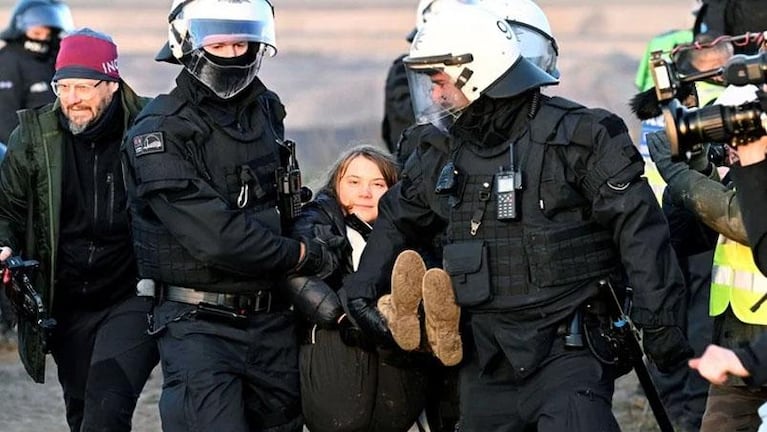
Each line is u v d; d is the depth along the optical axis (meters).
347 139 49.84
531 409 13.96
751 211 11.61
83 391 17.14
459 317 14.18
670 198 14.48
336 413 15.37
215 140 14.95
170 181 14.60
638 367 14.18
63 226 16.55
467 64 13.75
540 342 13.82
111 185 16.52
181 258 15.02
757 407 14.53
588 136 13.61
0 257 15.93
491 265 13.91
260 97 15.47
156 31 91.44
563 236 13.72
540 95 14.02
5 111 26.22
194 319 15.09
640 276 13.43
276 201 15.38
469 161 14.05
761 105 11.46
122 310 16.66
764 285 14.16
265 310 15.28
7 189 16.48
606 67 68.69
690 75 11.88
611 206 13.50
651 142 14.90
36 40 26.25
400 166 16.14
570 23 98.06
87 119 16.22
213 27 14.65
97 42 16.28
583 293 13.82
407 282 14.21
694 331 19.91
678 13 98.12
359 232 15.88
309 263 15.15
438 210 14.37
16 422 23.05
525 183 13.77
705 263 19.91
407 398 15.37
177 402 14.73
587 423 13.50
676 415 20.36
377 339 14.64
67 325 16.97
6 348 27.36
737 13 18.94
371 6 104.88
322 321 15.07
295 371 15.47
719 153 14.38
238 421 14.70
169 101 15.02
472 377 14.43
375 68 78.25
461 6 14.28
